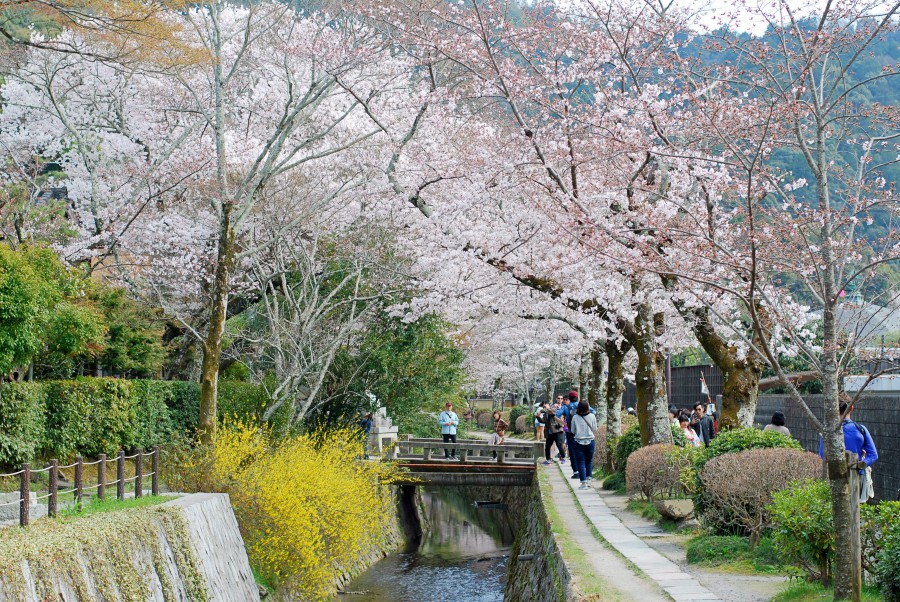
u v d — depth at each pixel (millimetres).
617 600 7793
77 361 18281
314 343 22453
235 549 13195
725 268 9672
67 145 21641
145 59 14344
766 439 10875
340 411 24672
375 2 15852
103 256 19359
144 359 18938
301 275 23062
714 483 10047
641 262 8961
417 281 21141
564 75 13406
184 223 21562
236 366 24891
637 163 12859
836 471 6969
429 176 17297
